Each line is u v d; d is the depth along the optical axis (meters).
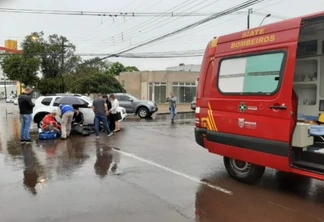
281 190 5.77
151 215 4.66
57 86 36.69
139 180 6.38
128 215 4.66
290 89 5.07
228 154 6.12
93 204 5.06
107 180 6.37
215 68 6.45
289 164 5.14
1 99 92.75
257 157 5.57
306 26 5.81
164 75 38.12
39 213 4.71
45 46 37.03
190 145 10.43
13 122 19.23
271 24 5.52
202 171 7.06
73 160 8.16
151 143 10.83
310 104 7.19
